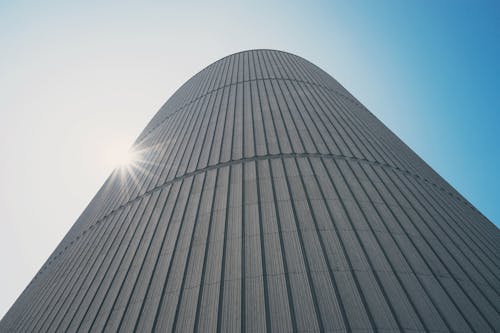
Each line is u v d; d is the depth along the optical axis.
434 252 9.48
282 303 7.47
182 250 9.78
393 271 8.30
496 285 9.06
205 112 19.47
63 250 16.89
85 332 8.61
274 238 9.30
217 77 25.03
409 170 14.88
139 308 8.46
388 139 18.34
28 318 12.27
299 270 8.22
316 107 17.98
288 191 11.14
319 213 10.09
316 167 12.48
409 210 11.27
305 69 25.33
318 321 6.98
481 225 13.93
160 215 12.04
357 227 9.66
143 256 10.36
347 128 16.50
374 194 11.53
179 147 16.95
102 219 15.46
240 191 11.57
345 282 7.84
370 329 6.78
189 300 8.12
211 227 10.29
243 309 7.51
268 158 13.23
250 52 30.25
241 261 8.77
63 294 11.37
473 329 7.16
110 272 10.61
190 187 12.86
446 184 16.94
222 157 14.09
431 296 7.80
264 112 17.22
